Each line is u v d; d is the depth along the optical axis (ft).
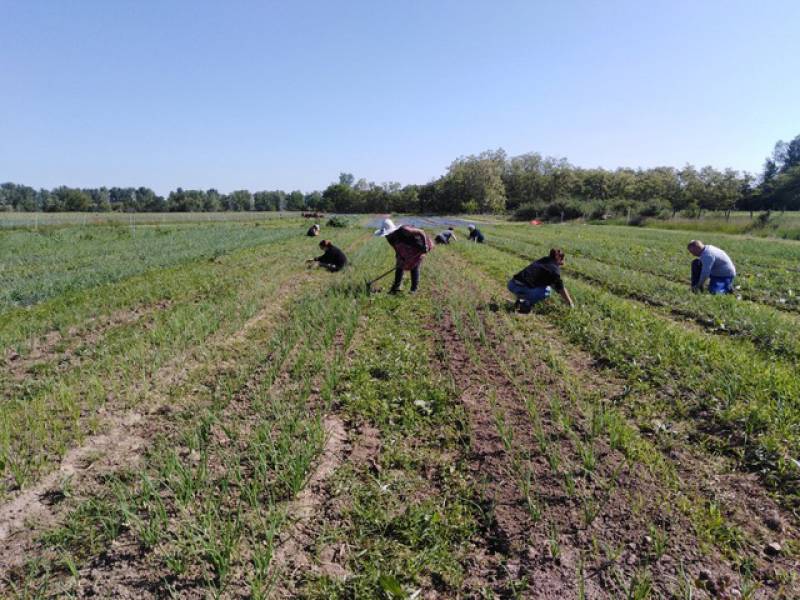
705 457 14.11
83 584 9.84
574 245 77.25
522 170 355.56
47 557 10.59
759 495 12.39
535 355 23.03
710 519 11.40
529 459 14.12
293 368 21.88
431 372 21.16
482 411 17.38
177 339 25.30
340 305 32.58
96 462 14.33
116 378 20.54
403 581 10.02
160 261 55.06
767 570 9.97
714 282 36.88
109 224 144.66
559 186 318.24
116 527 11.30
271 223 167.22
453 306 32.68
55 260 58.59
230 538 10.55
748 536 10.93
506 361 22.40
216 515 11.45
